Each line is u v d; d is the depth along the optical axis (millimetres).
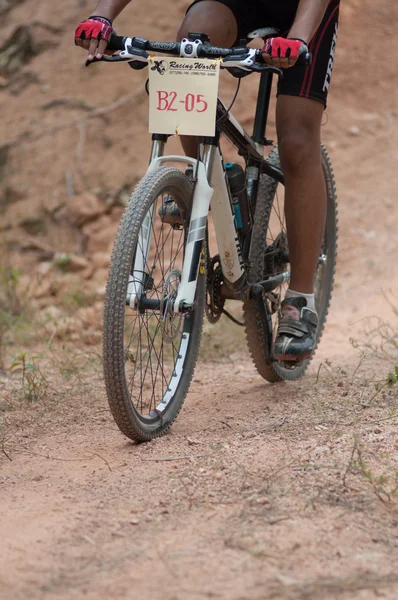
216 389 9859
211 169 7441
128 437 7414
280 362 8820
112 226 18656
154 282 7316
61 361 11398
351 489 5801
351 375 9711
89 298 15992
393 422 7332
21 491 6504
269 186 9000
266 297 9008
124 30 21516
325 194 8211
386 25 22812
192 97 6988
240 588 4578
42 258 18156
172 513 5590
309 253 8273
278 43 6695
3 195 19312
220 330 13117
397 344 11633
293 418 7887
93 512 5738
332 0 7836
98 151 19844
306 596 4504
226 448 6949
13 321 14445
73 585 4680
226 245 8016
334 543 5070
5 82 21578
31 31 22141
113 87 21000
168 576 4727
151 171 7137
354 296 15578
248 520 5383
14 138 20156
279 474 6125
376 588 4586
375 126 20547
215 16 7777
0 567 4961
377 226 17750
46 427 8430
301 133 7852
